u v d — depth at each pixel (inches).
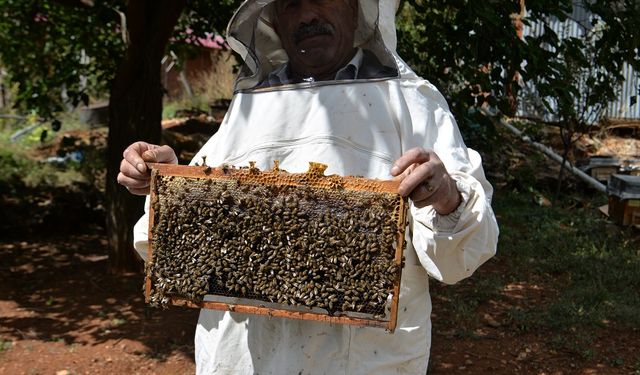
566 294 215.2
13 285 225.8
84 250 272.4
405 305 71.9
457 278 67.5
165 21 218.8
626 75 423.5
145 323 193.3
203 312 79.7
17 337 181.5
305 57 74.3
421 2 197.3
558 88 173.5
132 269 237.1
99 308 205.0
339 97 72.4
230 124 77.1
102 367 165.0
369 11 72.9
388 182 60.7
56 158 410.0
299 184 63.1
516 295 218.8
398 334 71.5
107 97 556.1
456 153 71.4
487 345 181.5
